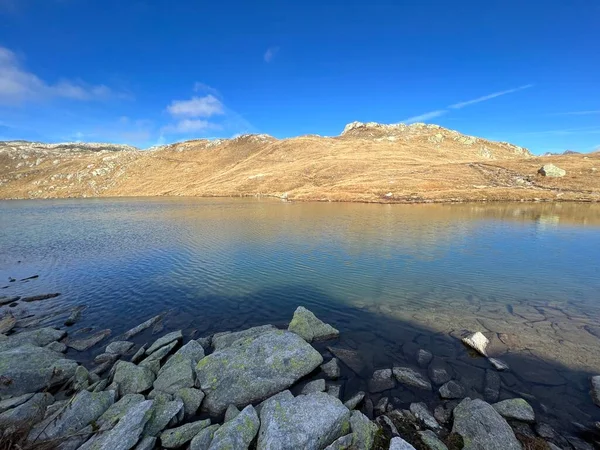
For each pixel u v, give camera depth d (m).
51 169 183.25
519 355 13.33
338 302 19.67
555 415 9.95
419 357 13.38
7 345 14.27
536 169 94.00
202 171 164.88
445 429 9.44
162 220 58.00
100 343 15.55
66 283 24.41
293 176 118.56
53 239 41.53
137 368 12.24
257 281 23.77
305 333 15.17
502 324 16.22
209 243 36.84
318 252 31.62
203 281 24.09
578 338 14.66
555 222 46.94
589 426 9.50
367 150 152.75
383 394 11.15
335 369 12.45
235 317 18.11
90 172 172.50
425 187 86.00
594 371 12.16
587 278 23.30
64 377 12.23
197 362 12.87
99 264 29.33
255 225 48.62
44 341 15.20
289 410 9.55
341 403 9.95
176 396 10.95
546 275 24.03
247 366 12.09
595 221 47.50
